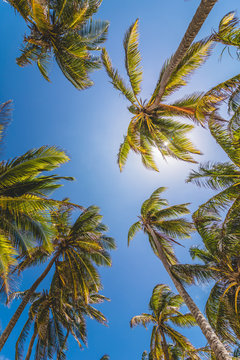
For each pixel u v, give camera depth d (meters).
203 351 12.30
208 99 7.90
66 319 13.50
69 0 8.84
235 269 10.20
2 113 7.58
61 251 13.51
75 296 12.45
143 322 14.55
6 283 7.32
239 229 9.00
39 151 8.41
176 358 16.12
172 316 14.52
